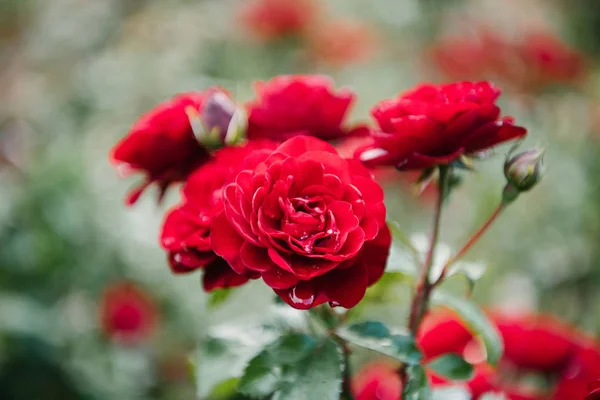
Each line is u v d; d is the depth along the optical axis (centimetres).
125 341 104
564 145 122
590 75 138
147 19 154
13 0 185
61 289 106
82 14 161
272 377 48
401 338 49
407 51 157
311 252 45
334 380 48
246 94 114
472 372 51
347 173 47
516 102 128
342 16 158
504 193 51
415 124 48
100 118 133
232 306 108
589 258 113
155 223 111
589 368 57
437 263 53
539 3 181
